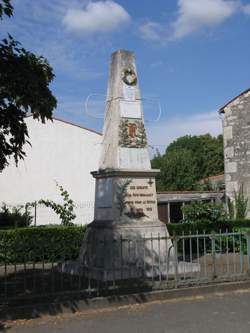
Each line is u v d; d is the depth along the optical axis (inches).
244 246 501.0
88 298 292.7
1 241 518.3
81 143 1061.8
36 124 1031.0
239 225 633.6
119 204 394.6
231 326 251.8
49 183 1024.2
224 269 401.4
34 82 268.7
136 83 426.3
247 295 324.2
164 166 1908.2
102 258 380.8
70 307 280.8
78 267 395.9
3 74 266.1
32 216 899.4
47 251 498.6
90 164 1061.1
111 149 411.2
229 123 711.7
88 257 398.6
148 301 306.7
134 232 387.2
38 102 272.2
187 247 575.8
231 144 707.4
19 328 249.8
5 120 285.3
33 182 1015.0
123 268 366.3
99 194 414.0
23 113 286.8
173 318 268.8
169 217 1017.5
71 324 257.4
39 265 486.6
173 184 1881.2
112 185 397.7
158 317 271.3
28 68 275.6
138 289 317.1
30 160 1017.5
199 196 1018.1
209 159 2135.8
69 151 1050.1
